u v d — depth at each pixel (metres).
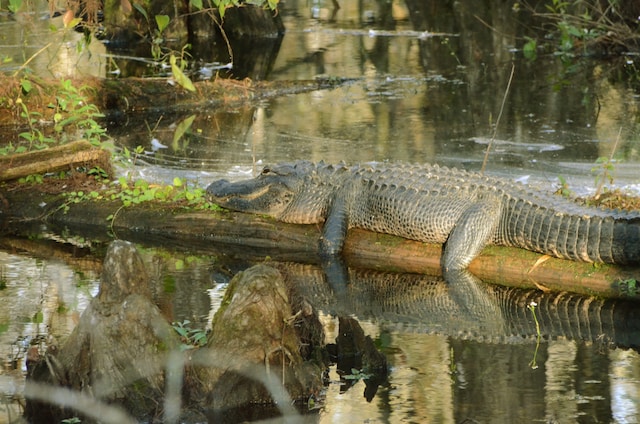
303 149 17.81
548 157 16.86
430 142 18.09
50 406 8.66
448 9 33.84
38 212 14.80
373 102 21.77
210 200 14.23
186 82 9.66
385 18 33.00
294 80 23.89
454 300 11.73
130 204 14.60
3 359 9.50
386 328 10.75
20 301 11.29
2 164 15.18
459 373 9.38
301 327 9.65
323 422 8.34
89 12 12.28
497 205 12.52
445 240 12.84
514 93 22.50
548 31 29.58
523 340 10.30
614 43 27.14
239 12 30.00
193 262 13.11
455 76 24.55
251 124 20.02
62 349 8.90
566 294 11.80
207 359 8.70
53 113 19.94
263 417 8.63
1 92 19.55
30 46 25.53
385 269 12.93
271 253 13.57
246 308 8.70
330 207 13.64
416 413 8.44
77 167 15.66
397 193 13.09
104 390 8.59
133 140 18.83
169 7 28.50
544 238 12.16
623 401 8.55
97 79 21.62
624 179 15.37
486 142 18.02
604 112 20.39
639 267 11.84
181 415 8.55
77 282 12.09
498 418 8.27
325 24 32.19
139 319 8.62
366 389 9.05
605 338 10.32
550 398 8.67
